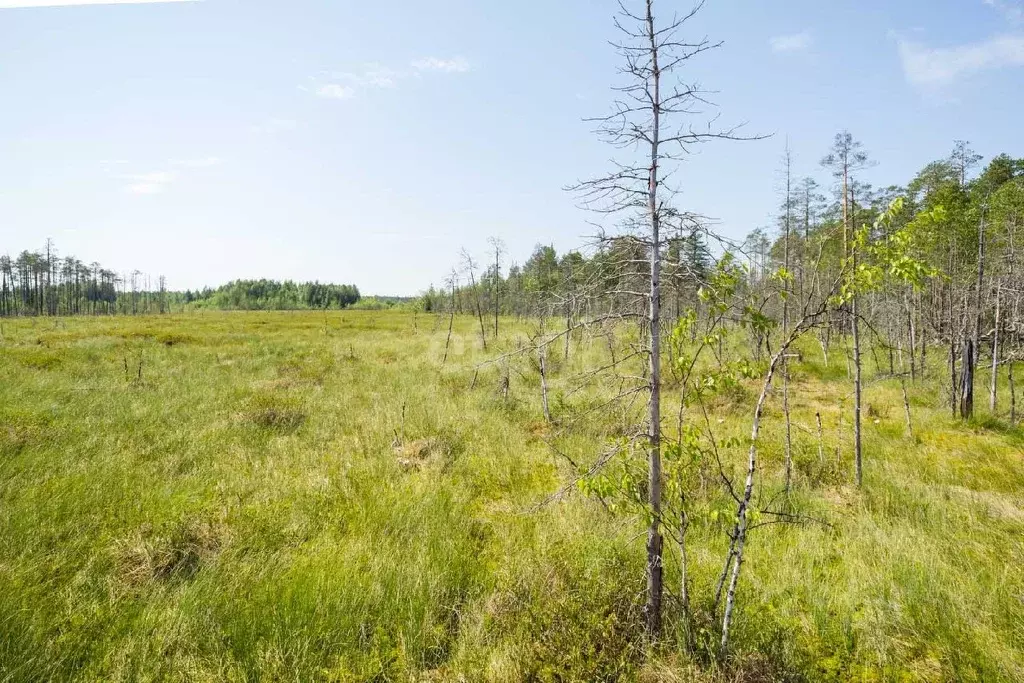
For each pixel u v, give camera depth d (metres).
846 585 4.53
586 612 3.97
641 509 3.48
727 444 3.53
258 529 5.33
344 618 3.93
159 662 3.46
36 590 4.08
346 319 47.94
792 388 13.34
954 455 8.22
